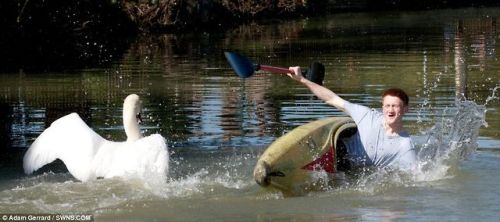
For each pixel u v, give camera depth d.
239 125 10.66
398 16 35.22
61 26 23.81
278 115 11.24
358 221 6.70
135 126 8.37
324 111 11.45
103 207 7.19
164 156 7.54
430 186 7.74
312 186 7.75
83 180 7.74
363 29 28.27
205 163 8.68
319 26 30.25
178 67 17.67
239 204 7.30
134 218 6.91
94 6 26.16
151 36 27.05
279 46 22.58
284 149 7.82
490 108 11.73
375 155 8.15
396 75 15.62
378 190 7.65
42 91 14.44
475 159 8.68
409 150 8.15
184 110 11.88
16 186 7.96
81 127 7.99
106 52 21.56
